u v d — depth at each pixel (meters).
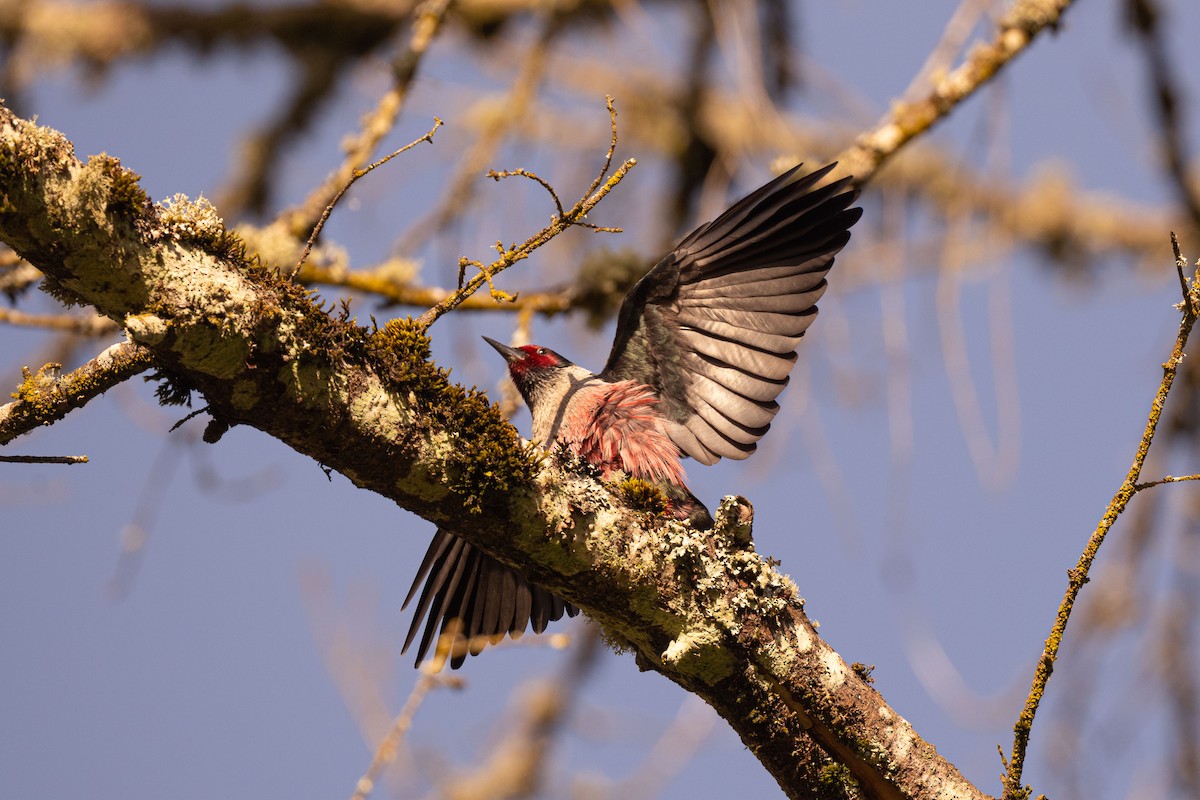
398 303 10.09
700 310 8.23
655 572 6.15
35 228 4.92
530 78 11.48
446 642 7.75
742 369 8.09
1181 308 5.61
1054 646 5.61
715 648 6.21
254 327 5.28
